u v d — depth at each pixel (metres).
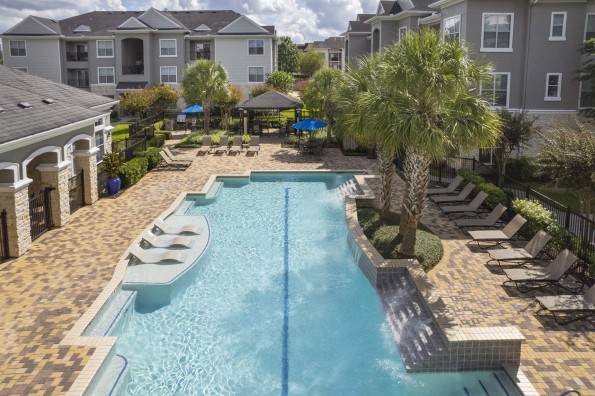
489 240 16.56
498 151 26.95
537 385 9.81
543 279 13.16
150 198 23.23
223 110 48.22
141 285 14.27
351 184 26.28
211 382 10.39
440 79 13.12
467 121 13.22
